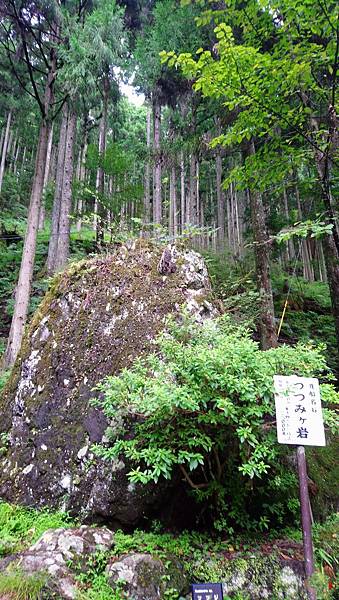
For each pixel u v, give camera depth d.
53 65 9.77
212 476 2.93
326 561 2.72
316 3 3.04
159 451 2.49
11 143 24.41
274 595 2.47
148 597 2.21
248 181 4.22
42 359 3.90
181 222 15.69
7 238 15.35
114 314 3.80
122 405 2.82
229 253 9.24
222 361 2.58
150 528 2.94
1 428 3.85
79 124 17.31
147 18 12.86
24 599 1.96
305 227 3.31
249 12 3.48
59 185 13.34
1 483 3.41
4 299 11.20
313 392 2.54
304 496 2.32
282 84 3.31
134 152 12.22
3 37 10.16
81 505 2.99
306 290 10.19
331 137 3.39
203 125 10.51
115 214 8.76
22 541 2.70
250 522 3.03
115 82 11.98
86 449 3.17
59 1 9.65
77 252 11.32
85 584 2.20
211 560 2.62
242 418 2.55
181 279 3.93
